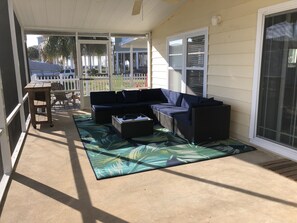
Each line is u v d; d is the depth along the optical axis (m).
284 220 2.24
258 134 4.28
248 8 4.15
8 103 3.80
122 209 2.43
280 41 3.73
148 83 8.60
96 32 7.69
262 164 3.45
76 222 2.24
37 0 5.31
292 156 3.58
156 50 7.88
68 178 3.08
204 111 4.24
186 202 2.54
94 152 3.95
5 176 3.06
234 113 4.65
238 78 4.50
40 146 4.27
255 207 2.44
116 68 17.73
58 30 7.31
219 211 2.38
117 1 5.66
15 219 2.29
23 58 6.75
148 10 6.30
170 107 5.60
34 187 2.87
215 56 5.06
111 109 5.80
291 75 3.61
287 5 3.51
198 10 5.50
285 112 3.75
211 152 3.88
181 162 3.50
